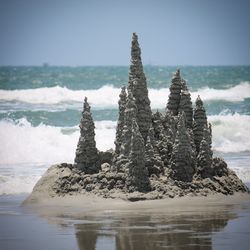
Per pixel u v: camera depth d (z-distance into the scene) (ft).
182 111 199.62
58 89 481.87
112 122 372.58
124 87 206.90
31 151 308.81
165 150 203.72
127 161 198.39
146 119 203.31
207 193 198.29
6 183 240.94
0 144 313.53
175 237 154.61
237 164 278.05
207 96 499.51
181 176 198.80
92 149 203.72
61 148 316.40
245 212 180.96
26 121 381.40
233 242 149.18
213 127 360.48
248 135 355.97
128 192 193.57
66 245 150.61
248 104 469.98
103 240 153.79
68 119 396.57
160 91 491.31
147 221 171.22
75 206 191.72
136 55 203.92
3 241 155.33
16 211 190.49
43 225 170.91
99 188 196.85
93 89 530.68
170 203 189.98
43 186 204.85
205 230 160.76
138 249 145.59
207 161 202.49
